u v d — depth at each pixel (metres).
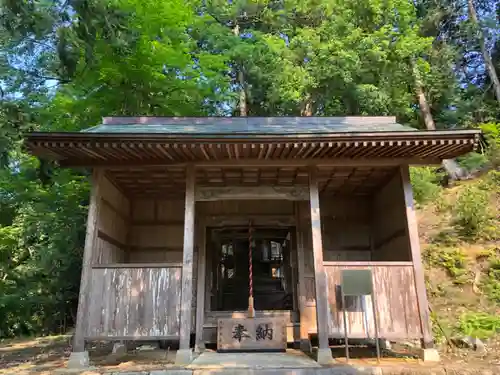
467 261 10.67
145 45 10.17
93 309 6.34
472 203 12.16
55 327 13.84
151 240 9.20
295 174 7.88
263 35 16.98
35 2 5.68
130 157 6.79
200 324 8.15
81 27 5.74
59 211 11.52
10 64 10.77
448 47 18.33
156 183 8.36
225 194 7.43
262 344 7.50
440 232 12.22
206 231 9.19
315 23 18.05
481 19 19.03
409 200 6.93
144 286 6.46
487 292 9.54
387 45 14.93
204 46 16.81
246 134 6.09
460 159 16.39
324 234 9.38
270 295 10.37
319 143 6.25
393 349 7.61
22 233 14.18
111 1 8.00
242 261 10.56
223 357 6.79
